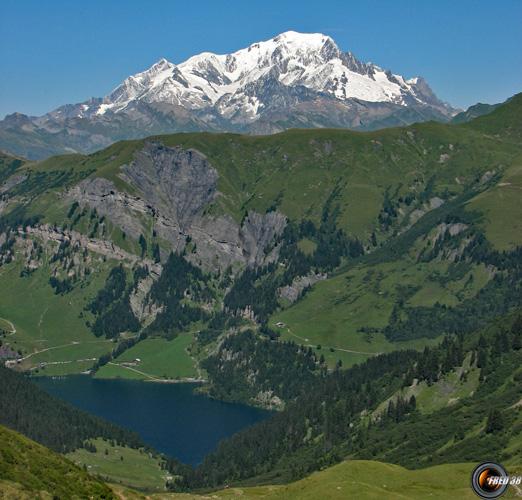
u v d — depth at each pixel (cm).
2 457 16888
